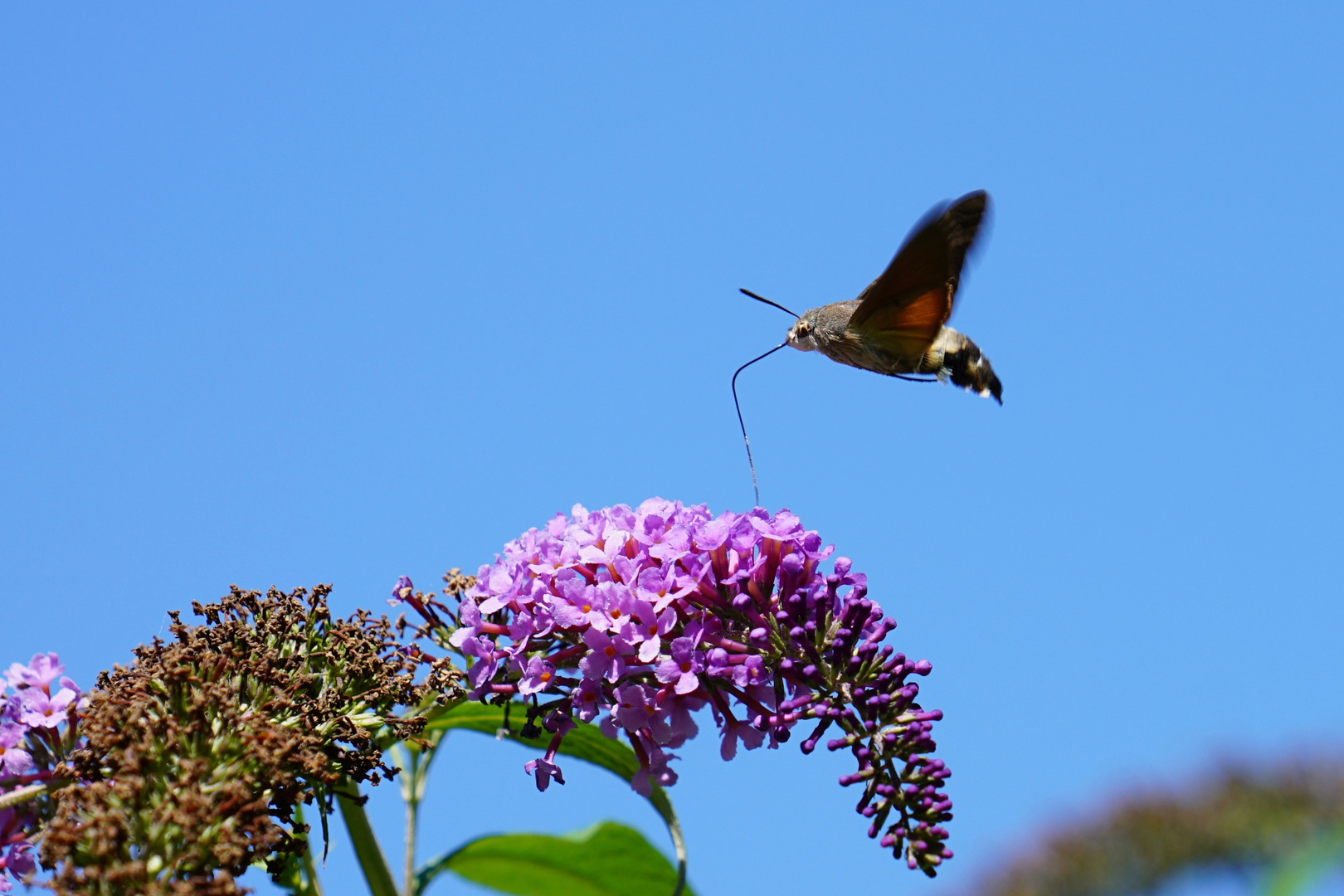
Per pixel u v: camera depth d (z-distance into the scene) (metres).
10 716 5.19
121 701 4.90
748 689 5.30
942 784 4.85
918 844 4.74
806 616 5.21
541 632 5.48
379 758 5.32
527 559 5.63
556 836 7.09
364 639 5.48
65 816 4.52
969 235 6.34
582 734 6.71
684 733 5.32
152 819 4.55
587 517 5.70
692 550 5.50
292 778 4.92
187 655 5.11
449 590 5.75
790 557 5.39
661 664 5.22
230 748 4.87
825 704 5.03
